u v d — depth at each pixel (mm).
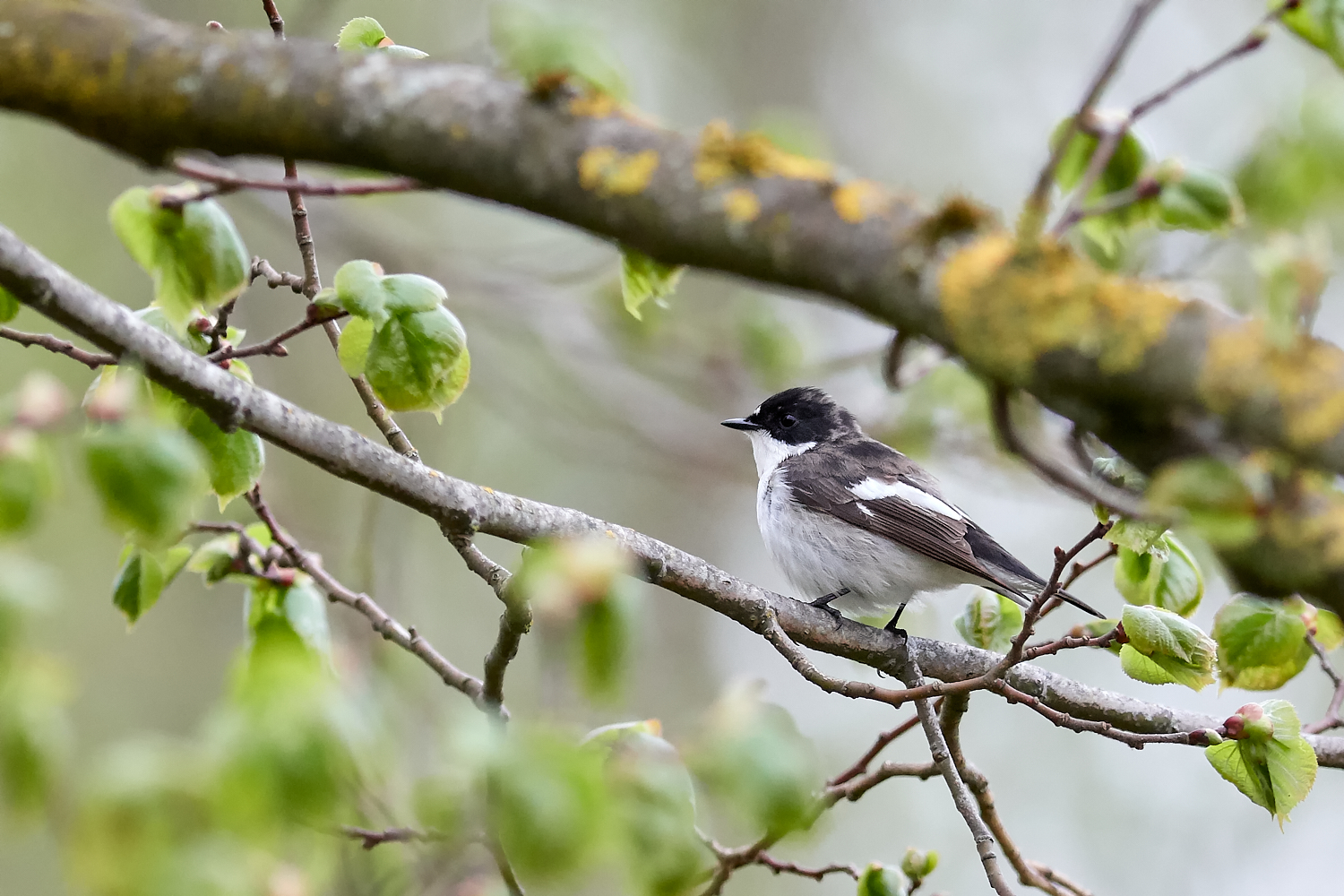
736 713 4754
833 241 4293
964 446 16250
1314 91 9312
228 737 4102
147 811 4020
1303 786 6797
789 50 22828
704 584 8086
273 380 18656
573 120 4508
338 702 4219
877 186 4445
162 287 6184
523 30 4660
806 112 22500
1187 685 7035
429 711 7109
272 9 6859
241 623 18062
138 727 17000
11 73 4641
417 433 18672
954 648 9094
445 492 7008
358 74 4602
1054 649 7289
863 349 18062
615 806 4555
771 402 14305
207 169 5902
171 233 6102
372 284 6656
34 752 4508
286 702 4168
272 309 18766
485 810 4457
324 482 17938
